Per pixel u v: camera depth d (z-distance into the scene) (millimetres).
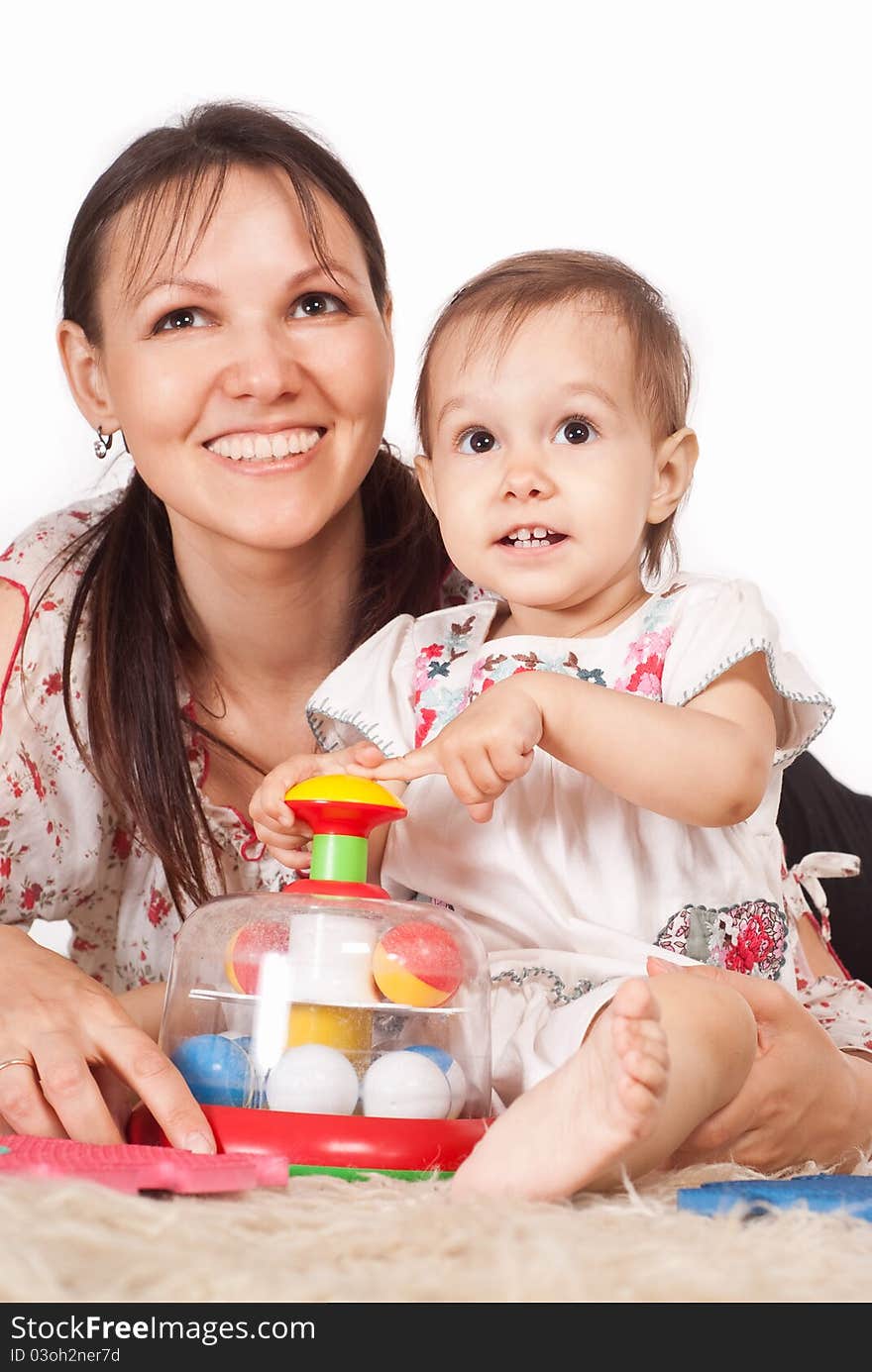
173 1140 1174
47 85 3717
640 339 1626
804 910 1883
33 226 3680
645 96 3859
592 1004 1377
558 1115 1062
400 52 3826
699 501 3770
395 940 1253
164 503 1853
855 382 3799
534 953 1520
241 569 1795
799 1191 1034
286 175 1730
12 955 1459
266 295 1690
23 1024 1332
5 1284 737
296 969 1233
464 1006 1285
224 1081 1228
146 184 1719
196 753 1937
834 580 3752
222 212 1688
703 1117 1186
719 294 3832
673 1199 1080
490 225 3822
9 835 1890
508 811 1593
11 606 1918
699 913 1577
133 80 3746
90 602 1917
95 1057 1301
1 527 3559
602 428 1588
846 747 3684
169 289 1689
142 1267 780
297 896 1286
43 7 3730
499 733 1378
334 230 1744
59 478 3580
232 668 1943
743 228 3838
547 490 1576
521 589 1605
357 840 1323
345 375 1725
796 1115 1306
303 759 1463
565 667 1642
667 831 1573
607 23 3848
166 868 1868
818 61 3891
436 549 1980
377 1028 1233
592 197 3850
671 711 1475
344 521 1866
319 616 1908
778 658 1620
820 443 3789
